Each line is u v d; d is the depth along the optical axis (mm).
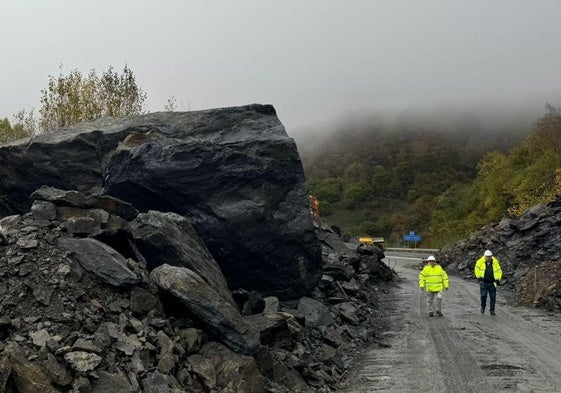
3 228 8289
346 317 14594
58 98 20891
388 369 10414
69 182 13359
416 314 17500
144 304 7824
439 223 66188
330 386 9328
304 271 13531
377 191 96250
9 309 6711
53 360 6066
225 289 10273
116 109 21266
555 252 25781
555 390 8672
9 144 13750
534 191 45125
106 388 6137
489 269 17000
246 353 7973
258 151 13281
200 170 12570
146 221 9500
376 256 28141
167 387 6574
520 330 14094
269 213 12930
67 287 7340
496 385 8977
